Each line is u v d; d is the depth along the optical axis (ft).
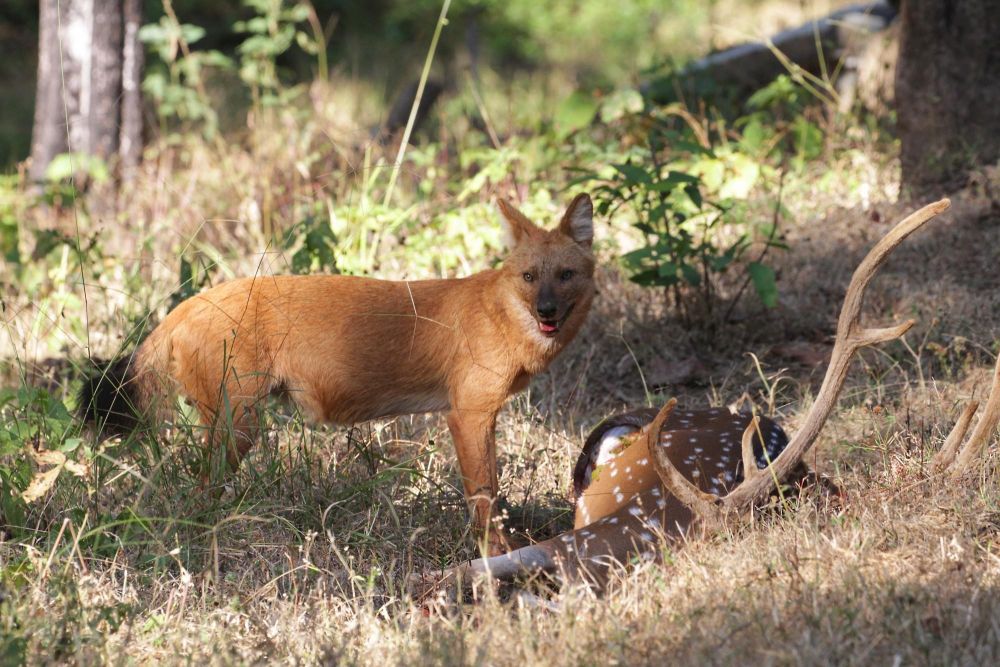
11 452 27.68
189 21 99.91
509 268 30.94
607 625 22.45
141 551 26.84
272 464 29.22
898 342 37.99
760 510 25.82
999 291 40.40
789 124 55.52
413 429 34.60
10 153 79.92
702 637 21.45
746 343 40.50
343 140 60.75
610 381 38.99
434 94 70.18
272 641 22.77
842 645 20.70
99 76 57.77
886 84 60.44
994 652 20.51
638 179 37.68
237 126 69.10
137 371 30.45
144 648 23.04
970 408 27.30
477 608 23.08
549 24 104.06
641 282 39.73
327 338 30.27
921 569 23.50
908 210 47.83
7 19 111.45
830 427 33.19
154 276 46.37
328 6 107.65
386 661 22.02
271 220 50.52
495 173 46.39
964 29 47.47
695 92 59.77
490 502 28.17
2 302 36.63
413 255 42.98
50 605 23.86
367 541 27.55
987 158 47.93
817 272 44.11
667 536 25.21
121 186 56.39
